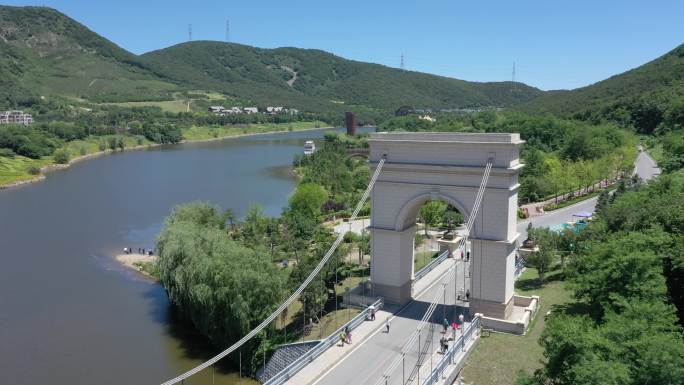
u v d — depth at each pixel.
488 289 54.22
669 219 59.03
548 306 57.09
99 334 70.06
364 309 59.28
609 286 46.59
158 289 86.88
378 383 43.34
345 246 82.31
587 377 32.25
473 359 47.12
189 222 82.44
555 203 117.88
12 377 59.44
